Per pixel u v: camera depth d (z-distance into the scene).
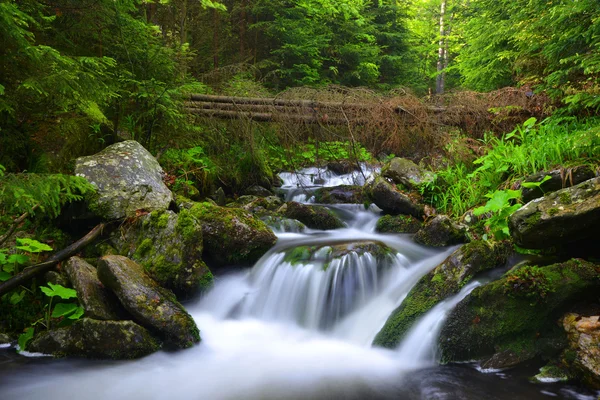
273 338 4.48
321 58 15.95
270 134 8.38
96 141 6.29
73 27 6.08
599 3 5.26
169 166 7.21
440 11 26.00
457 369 3.65
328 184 9.65
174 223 4.81
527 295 3.60
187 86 7.02
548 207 3.86
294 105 7.90
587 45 6.14
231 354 4.10
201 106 7.93
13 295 4.20
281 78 14.87
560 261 4.02
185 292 4.66
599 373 3.10
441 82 23.41
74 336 3.81
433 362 3.79
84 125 6.19
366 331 4.41
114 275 4.01
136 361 3.80
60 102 4.96
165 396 3.35
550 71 7.38
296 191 8.72
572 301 3.60
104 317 3.90
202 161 7.59
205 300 4.79
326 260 4.97
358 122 7.74
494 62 9.95
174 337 3.98
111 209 5.11
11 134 5.39
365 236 6.14
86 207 5.04
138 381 3.54
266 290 5.02
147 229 4.90
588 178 4.57
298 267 4.96
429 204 6.48
